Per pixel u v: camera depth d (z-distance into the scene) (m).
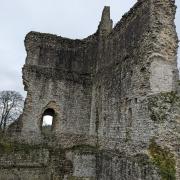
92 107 20.12
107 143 16.73
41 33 21.19
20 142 19.02
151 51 13.30
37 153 17.86
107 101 17.44
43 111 19.95
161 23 13.71
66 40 21.48
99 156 17.25
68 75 20.81
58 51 21.19
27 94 19.88
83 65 21.20
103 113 17.84
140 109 13.39
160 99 12.55
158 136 12.01
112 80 17.00
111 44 17.95
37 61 20.66
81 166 17.88
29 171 17.52
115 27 17.61
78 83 20.78
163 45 13.56
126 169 13.53
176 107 12.39
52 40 21.28
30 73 20.22
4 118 41.06
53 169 17.75
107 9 20.42
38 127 19.66
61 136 19.81
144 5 14.38
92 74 20.81
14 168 17.31
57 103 20.25
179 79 13.55
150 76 13.13
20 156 17.55
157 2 13.83
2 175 17.02
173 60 13.66
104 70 18.56
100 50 19.86
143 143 12.77
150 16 13.65
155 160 11.51
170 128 12.15
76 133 20.06
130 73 14.80
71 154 18.30
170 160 11.62
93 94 20.22
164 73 13.38
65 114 20.20
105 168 16.12
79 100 20.56
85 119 20.34
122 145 14.73
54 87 20.41
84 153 17.97
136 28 14.87
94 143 18.83
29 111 19.66
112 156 15.37
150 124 12.41
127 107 14.75
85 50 21.45
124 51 15.87
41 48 20.95
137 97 13.80
